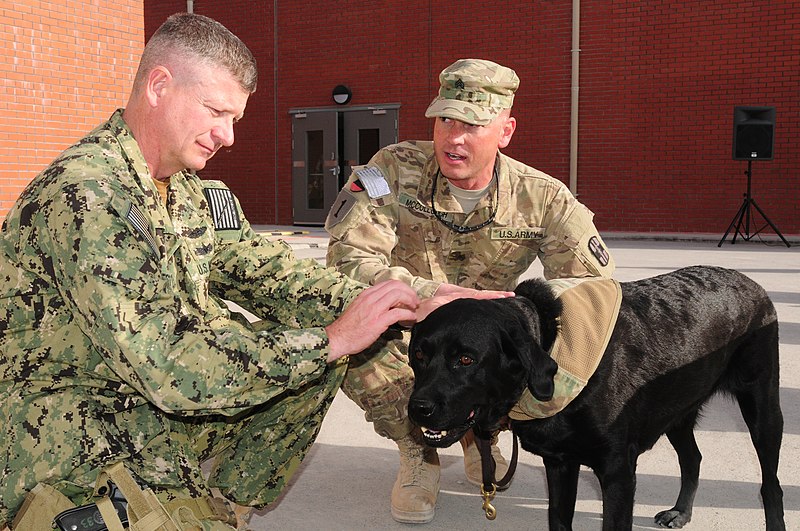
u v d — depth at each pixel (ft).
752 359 10.82
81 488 6.43
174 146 6.97
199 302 7.49
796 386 16.14
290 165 55.77
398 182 11.34
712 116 46.14
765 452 10.67
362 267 10.36
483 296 9.29
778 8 44.34
